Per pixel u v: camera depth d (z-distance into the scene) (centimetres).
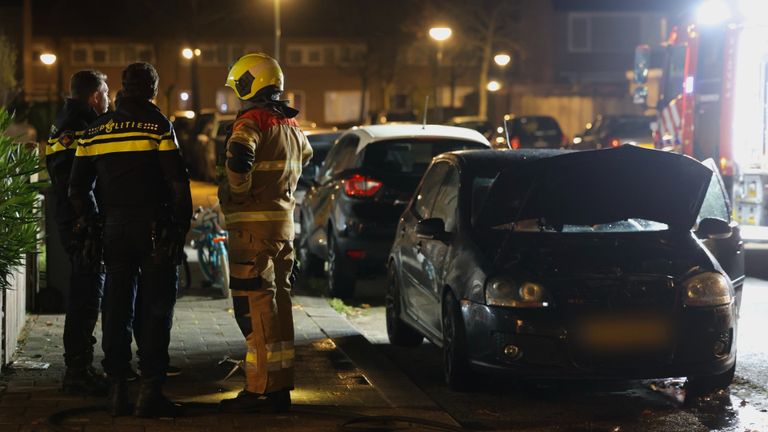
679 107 4619
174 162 1634
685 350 1906
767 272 3894
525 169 1986
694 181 2034
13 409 1709
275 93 1709
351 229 3122
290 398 1797
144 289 1669
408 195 3130
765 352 2472
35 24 19438
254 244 1684
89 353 1827
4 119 1991
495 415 1905
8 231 1927
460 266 2038
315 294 3288
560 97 15850
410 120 13675
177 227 1645
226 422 1662
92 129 1659
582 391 2091
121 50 19562
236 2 15025
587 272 1927
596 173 1995
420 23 14988
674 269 1955
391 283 2584
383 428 1675
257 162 1672
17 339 2253
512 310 1892
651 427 1836
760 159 3997
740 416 1908
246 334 1720
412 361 2403
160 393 1680
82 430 1591
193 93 14512
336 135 4372
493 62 16950
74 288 1806
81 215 1678
